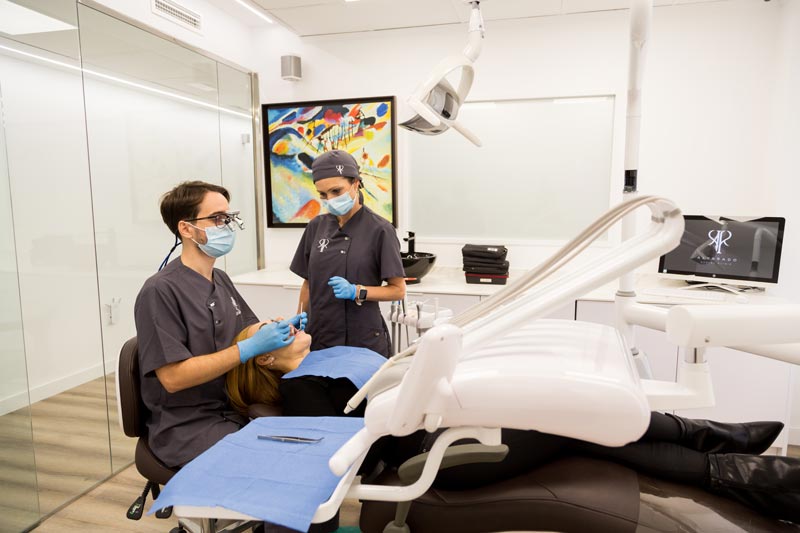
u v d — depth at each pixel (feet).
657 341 7.82
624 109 9.37
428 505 3.08
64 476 7.09
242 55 10.74
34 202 6.71
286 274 10.46
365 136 10.52
